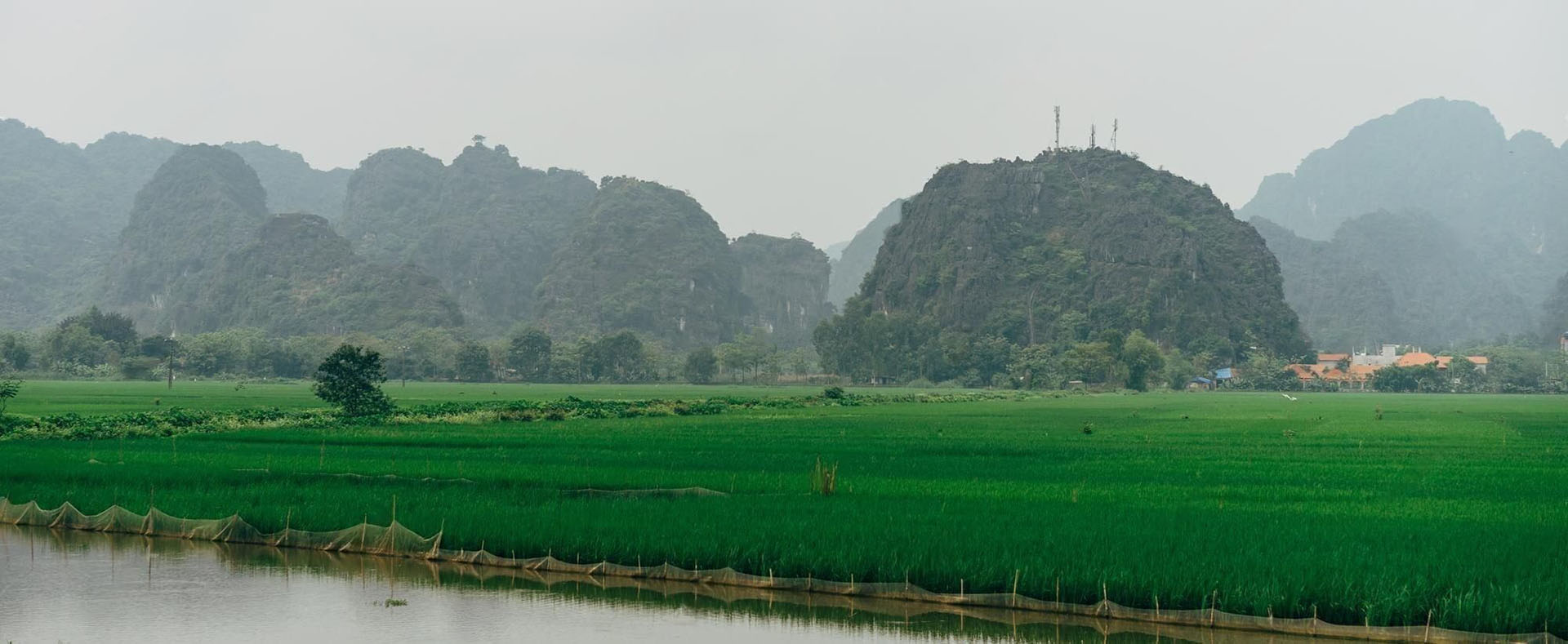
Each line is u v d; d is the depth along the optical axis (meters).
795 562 23.27
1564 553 22.50
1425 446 54.28
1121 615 20.78
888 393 186.00
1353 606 19.55
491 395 144.88
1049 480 36.34
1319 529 25.27
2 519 31.48
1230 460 44.47
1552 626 18.45
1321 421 83.06
